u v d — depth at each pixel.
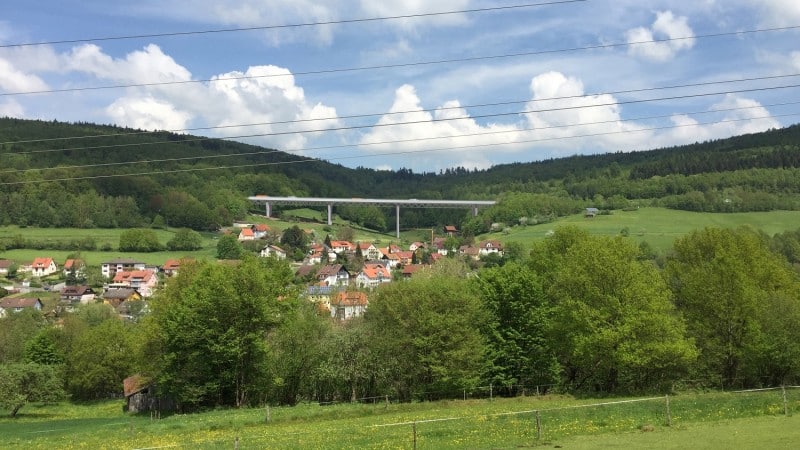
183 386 66.62
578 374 69.62
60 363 112.50
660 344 55.47
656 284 59.94
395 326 66.25
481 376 64.88
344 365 68.56
